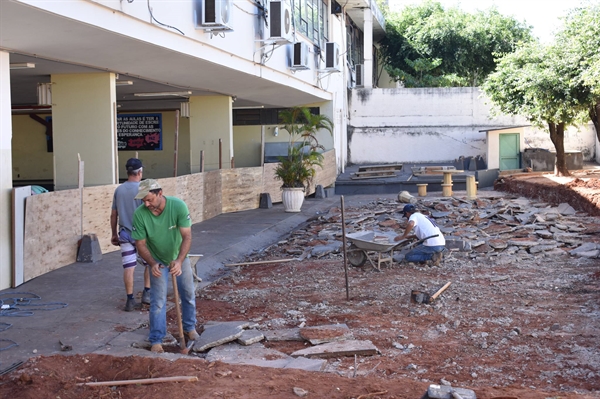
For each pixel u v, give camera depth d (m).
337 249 13.16
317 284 10.15
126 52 11.24
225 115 19.95
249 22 15.38
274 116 27.97
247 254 13.40
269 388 5.18
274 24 15.80
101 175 12.82
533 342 6.85
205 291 9.76
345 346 6.59
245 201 19.78
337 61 23.92
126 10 9.79
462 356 6.44
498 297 8.97
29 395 5.18
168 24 11.12
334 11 28.03
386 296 9.11
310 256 12.90
